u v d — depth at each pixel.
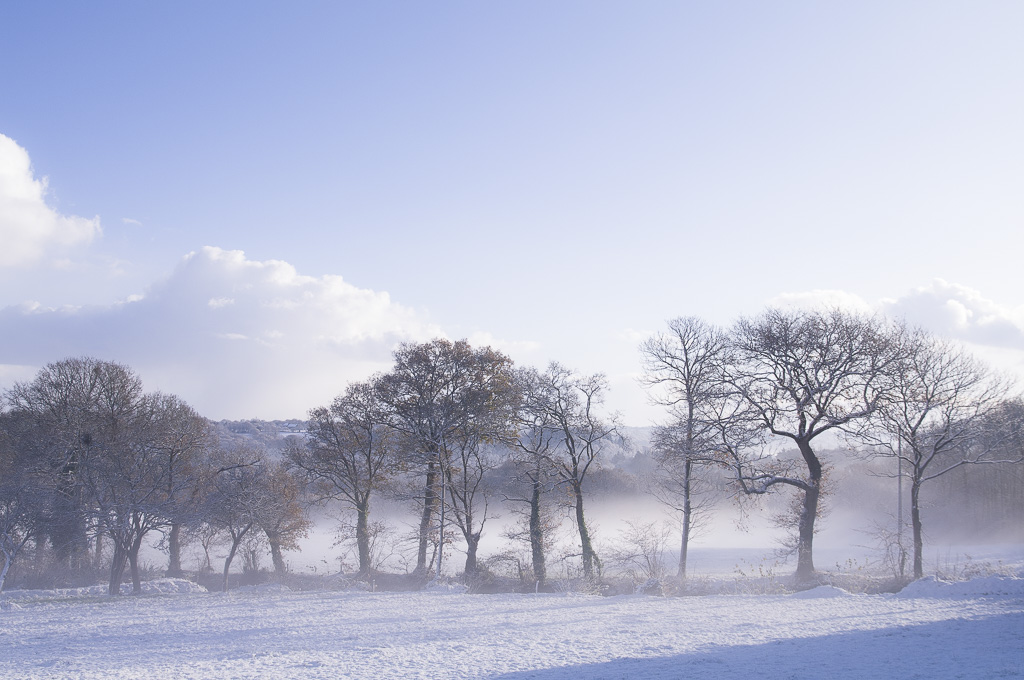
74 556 42.06
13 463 41.97
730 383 37.41
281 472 46.75
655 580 35.19
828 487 40.03
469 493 45.41
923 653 13.93
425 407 44.12
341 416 47.94
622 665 13.04
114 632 19.78
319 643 16.80
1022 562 40.50
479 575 40.47
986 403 35.66
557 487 43.91
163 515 36.00
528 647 15.58
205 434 47.22
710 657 13.78
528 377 43.94
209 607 26.97
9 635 19.41
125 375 49.31
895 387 35.12
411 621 21.41
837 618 20.41
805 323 36.81
